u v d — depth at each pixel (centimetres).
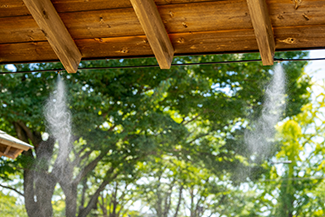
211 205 1836
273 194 1916
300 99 1585
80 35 308
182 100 1482
